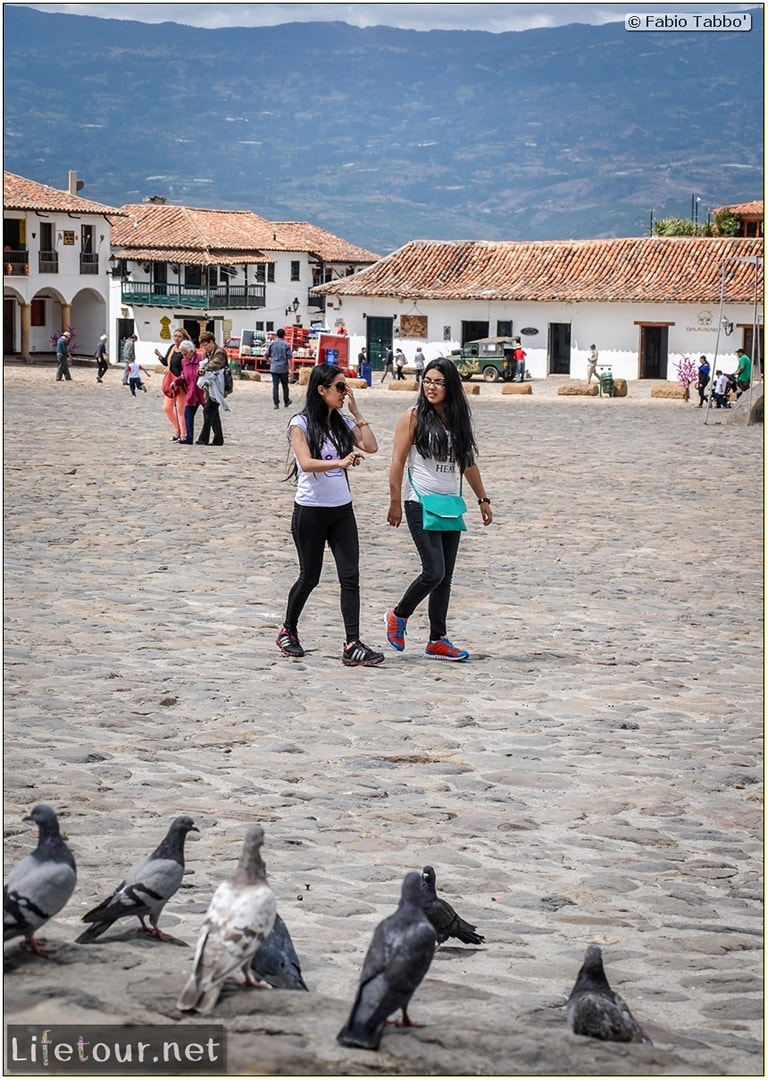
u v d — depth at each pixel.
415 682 11.09
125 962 4.81
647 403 54.38
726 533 19.81
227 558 16.08
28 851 6.73
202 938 4.23
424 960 4.20
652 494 24.20
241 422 36.59
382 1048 4.18
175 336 29.41
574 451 32.34
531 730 9.87
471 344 67.44
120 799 7.77
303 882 6.70
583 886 6.98
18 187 74.81
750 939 6.36
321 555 11.49
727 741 9.82
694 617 14.14
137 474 23.66
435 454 11.57
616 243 71.44
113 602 13.38
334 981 5.35
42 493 20.80
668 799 8.47
